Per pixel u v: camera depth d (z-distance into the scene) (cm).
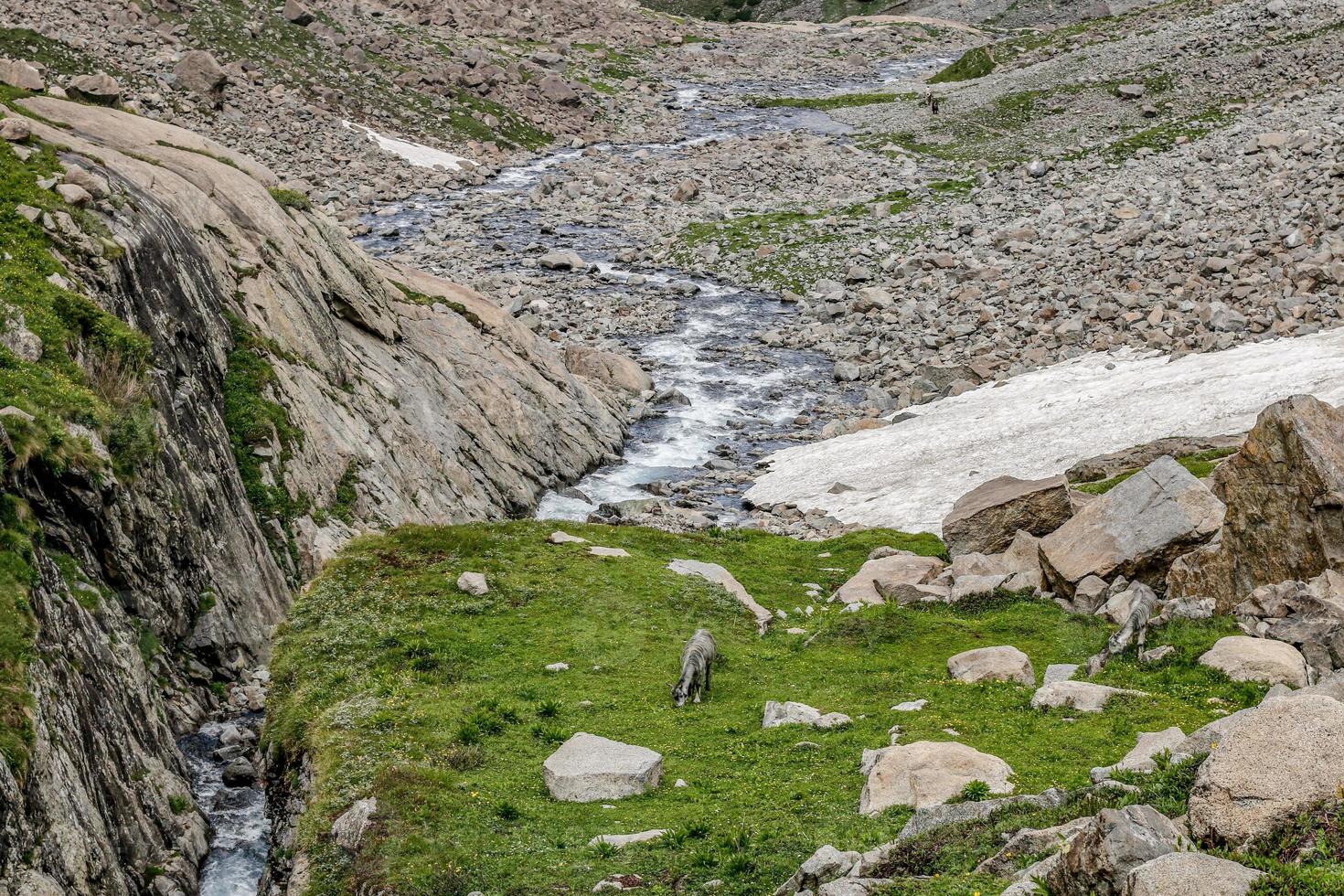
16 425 2622
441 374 5503
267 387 4134
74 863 2002
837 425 6391
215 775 2777
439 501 4819
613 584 3541
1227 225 7656
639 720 2662
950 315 7612
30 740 1983
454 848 2086
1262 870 1260
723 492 5725
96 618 2620
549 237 9531
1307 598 2655
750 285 8606
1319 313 6244
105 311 3394
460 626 3225
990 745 2244
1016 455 5391
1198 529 3234
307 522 3912
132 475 3000
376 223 9681
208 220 4553
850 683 2864
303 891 2134
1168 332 6575
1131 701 2395
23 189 3634
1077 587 3312
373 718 2659
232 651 3225
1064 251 8062
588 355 6931
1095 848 1365
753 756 2400
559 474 5709
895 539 4488
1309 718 1446
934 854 1697
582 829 2134
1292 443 2886
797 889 1764
